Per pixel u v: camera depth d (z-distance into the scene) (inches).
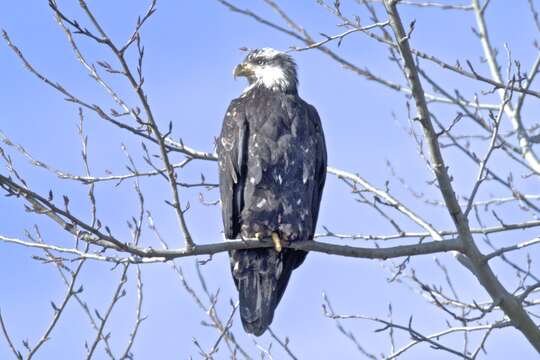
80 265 407.8
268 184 457.1
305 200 457.4
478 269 410.3
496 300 408.8
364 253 415.5
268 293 444.5
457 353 407.8
